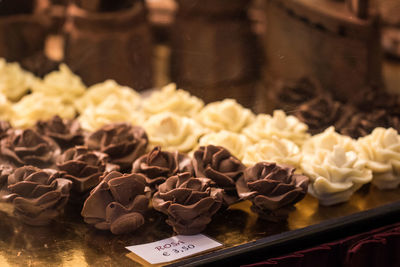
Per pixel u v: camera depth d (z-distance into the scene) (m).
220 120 0.99
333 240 0.85
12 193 0.79
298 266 0.79
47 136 0.90
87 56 1.17
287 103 1.02
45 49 1.24
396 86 1.04
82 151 0.84
